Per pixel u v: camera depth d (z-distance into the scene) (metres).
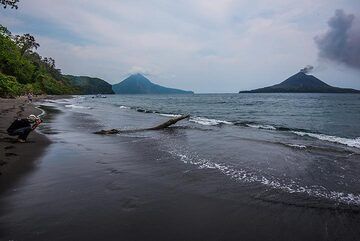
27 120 13.19
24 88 79.19
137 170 9.47
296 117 35.09
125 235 5.21
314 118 33.53
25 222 5.54
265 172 9.65
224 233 5.41
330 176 9.30
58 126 20.36
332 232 5.55
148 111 44.09
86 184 7.86
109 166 9.85
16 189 7.29
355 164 10.88
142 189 7.64
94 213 6.05
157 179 8.55
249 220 5.97
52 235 5.09
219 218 6.03
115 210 6.23
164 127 21.31
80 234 5.17
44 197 6.82
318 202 7.00
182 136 17.62
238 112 44.75
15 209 6.11
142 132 19.36
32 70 107.25
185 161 10.93
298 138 17.92
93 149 12.66
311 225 5.81
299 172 9.73
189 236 5.25
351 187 8.22
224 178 8.84
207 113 42.50
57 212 6.03
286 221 5.96
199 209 6.46
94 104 64.00
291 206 6.73
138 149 13.05
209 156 11.95
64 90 153.12
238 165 10.52
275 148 13.91
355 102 81.31
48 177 8.34
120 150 12.69
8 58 82.12
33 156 10.69
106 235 5.18
